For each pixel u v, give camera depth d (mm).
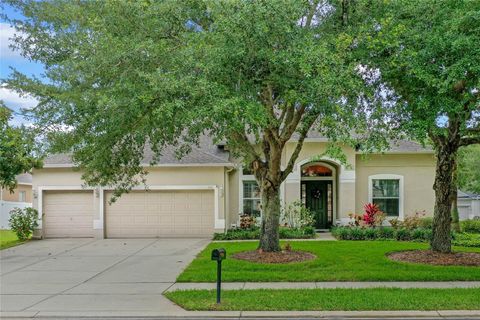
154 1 10172
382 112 10922
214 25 9664
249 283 10773
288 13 9125
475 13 8414
